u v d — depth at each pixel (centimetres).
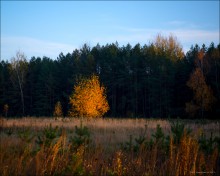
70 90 5844
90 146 933
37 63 6719
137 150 932
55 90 5972
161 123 2462
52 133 841
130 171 705
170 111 4878
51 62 6650
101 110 3319
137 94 5516
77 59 5897
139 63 5606
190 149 723
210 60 4759
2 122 2089
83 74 5684
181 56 6138
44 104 5791
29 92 6181
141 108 5584
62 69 6100
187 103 4328
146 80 5369
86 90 3150
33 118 3142
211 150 870
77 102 3158
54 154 680
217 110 4203
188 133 928
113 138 1462
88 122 2484
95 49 6431
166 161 739
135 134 1681
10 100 6069
